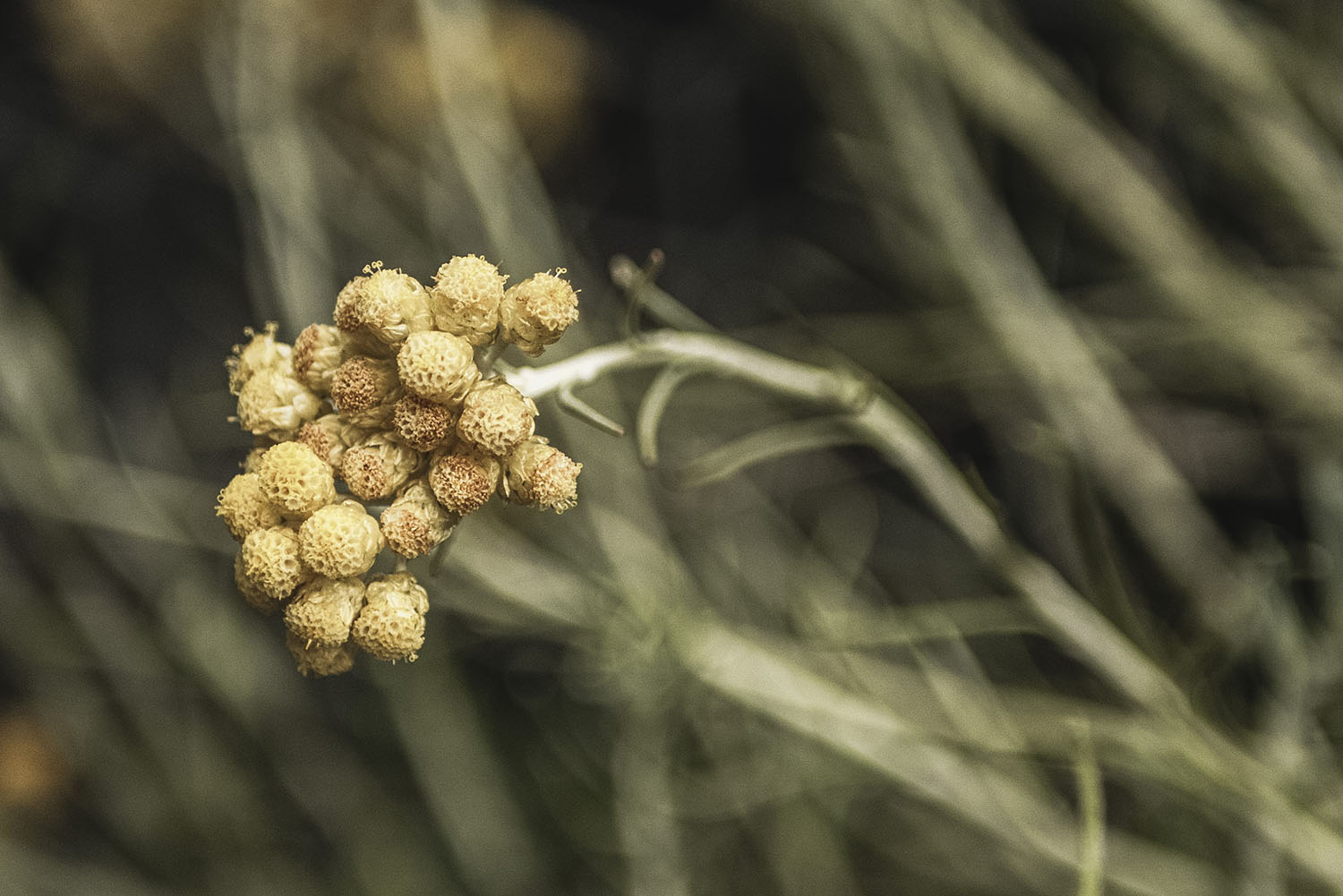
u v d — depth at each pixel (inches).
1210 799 14.5
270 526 12.8
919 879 18.2
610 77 25.0
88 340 24.6
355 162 20.9
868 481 21.0
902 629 15.3
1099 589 14.0
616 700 17.9
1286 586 14.9
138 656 21.6
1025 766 16.1
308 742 22.0
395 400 12.8
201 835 21.7
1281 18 17.6
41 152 24.3
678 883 17.1
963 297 19.6
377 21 19.2
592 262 22.7
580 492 17.3
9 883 20.4
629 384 19.9
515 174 18.6
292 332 17.4
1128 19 16.2
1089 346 17.7
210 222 25.1
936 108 17.9
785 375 13.7
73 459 19.8
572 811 19.9
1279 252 18.8
